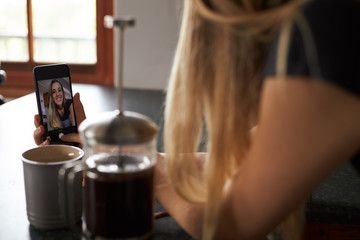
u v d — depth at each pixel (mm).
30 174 708
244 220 584
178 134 669
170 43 2041
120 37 578
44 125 932
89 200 606
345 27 467
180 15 1987
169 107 676
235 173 612
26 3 2248
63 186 666
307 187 523
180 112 664
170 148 680
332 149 483
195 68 611
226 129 599
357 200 885
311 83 467
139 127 564
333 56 462
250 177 552
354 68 466
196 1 570
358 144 487
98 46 2209
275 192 534
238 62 572
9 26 2291
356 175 1020
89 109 1562
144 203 606
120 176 582
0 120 1363
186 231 729
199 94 630
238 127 602
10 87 2299
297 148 492
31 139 1192
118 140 555
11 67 2328
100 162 607
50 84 942
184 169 687
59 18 2258
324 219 859
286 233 768
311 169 501
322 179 521
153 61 2068
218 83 581
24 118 1395
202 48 600
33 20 2275
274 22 521
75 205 733
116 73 2113
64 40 2275
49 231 729
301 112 476
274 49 519
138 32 2053
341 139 476
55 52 2305
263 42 568
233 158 642
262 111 518
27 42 2299
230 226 602
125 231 599
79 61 2289
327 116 468
